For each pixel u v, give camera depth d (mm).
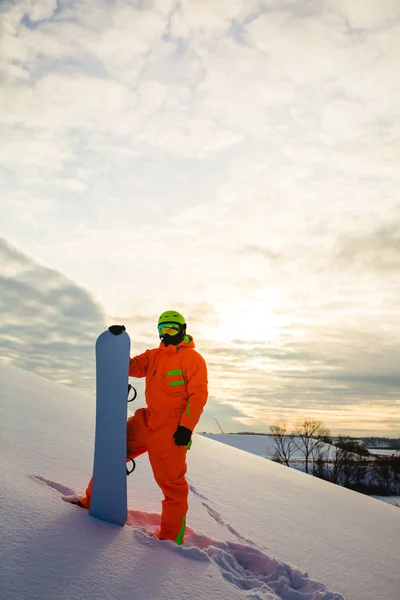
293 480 7000
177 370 2797
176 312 2951
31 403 5039
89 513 2516
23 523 2115
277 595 2420
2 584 1663
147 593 1941
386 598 3170
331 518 5164
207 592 2119
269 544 3422
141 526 2766
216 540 2889
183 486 2709
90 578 1903
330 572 3314
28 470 2898
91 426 4910
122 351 2684
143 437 2836
